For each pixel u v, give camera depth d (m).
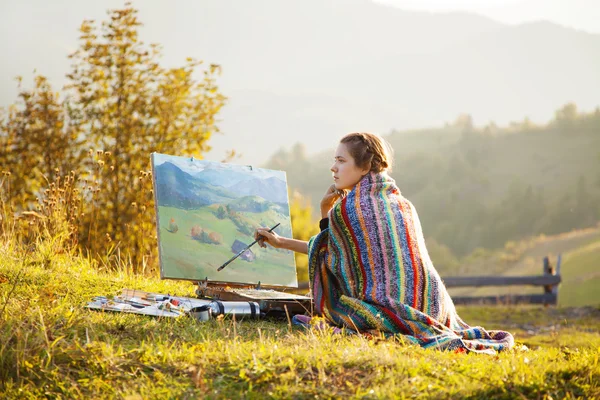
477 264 81.31
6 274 5.23
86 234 8.34
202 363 3.53
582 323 13.29
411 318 4.38
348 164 4.89
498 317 14.23
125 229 8.91
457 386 3.43
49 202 6.91
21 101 11.42
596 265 46.31
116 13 11.81
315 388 3.29
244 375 3.40
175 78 11.73
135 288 5.68
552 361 4.04
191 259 5.33
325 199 5.22
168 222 5.29
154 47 11.80
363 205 4.68
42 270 5.68
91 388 3.40
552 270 17.33
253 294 5.20
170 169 5.46
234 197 5.74
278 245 5.16
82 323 4.08
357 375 3.50
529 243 85.31
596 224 146.38
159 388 3.32
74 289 5.10
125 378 3.47
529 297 17.03
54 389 3.42
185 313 4.68
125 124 11.26
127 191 9.93
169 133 11.45
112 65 11.71
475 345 4.35
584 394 3.49
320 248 4.88
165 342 3.89
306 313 5.06
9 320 3.93
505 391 3.37
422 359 3.74
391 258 4.55
